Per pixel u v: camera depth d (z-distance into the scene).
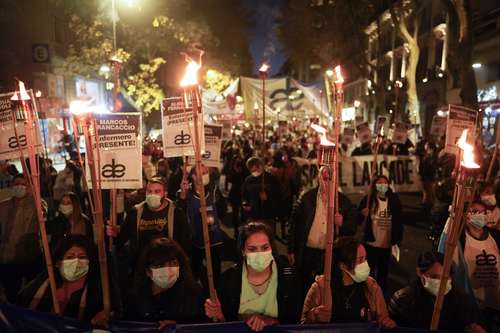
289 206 8.37
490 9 24.59
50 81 19.16
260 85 11.91
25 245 4.64
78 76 22.97
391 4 21.41
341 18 26.67
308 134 22.81
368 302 3.07
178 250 3.02
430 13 30.50
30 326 2.75
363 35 26.67
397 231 5.18
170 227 4.35
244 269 3.02
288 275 4.12
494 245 3.99
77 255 2.94
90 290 3.03
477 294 3.96
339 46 28.20
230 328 2.75
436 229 5.18
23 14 20.11
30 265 4.70
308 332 2.75
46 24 20.55
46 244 2.72
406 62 35.03
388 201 5.18
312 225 4.46
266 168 7.39
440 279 2.69
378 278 5.30
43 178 7.14
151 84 25.41
